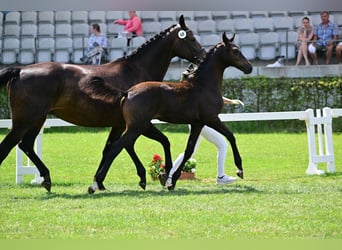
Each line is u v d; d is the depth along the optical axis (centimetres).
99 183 1298
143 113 1262
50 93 1288
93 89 1291
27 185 1495
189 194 1263
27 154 1337
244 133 2503
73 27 2911
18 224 1014
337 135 2405
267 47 2850
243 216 1050
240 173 1344
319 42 2728
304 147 2173
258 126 2566
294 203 1151
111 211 1092
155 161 1569
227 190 1315
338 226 992
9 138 1286
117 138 1365
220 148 1462
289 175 1658
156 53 1429
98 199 1208
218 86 1347
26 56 2844
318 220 1026
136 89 1272
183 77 1440
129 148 1339
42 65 1306
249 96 2625
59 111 1318
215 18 3002
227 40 1358
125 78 1379
